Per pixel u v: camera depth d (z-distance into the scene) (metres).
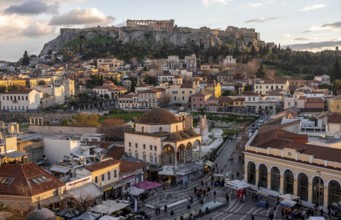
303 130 125.12
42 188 80.06
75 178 90.06
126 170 105.56
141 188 96.25
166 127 127.00
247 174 107.94
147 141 123.88
